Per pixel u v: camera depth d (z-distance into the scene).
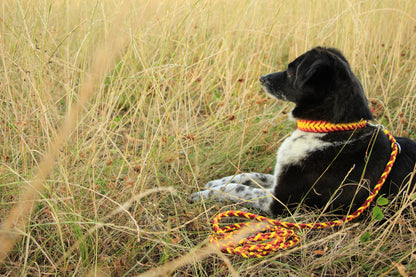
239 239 1.60
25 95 2.01
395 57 2.36
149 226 1.68
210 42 2.39
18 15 1.99
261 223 1.64
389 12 2.63
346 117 1.73
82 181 1.72
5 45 1.94
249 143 2.01
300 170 1.76
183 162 1.99
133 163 1.82
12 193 1.65
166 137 1.89
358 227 1.67
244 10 2.50
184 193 1.84
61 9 2.39
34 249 1.59
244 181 1.91
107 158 1.83
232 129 2.04
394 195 1.71
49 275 1.54
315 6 2.56
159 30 2.33
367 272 1.56
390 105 2.29
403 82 2.35
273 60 2.46
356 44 2.30
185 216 1.74
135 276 1.53
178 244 1.61
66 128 1.38
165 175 1.88
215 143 2.05
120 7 2.02
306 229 1.67
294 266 1.59
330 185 1.72
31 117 1.88
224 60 2.38
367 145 1.72
